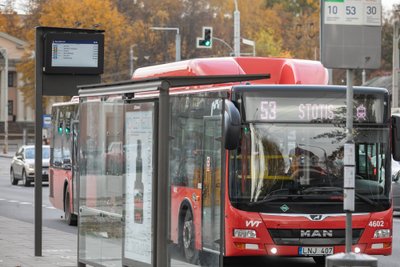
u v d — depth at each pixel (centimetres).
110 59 11581
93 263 1769
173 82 1455
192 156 1566
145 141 1526
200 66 2347
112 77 11519
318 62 2381
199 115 1550
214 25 13862
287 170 2017
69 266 1944
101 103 1714
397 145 2067
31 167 5906
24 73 12256
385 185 2070
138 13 13012
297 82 2312
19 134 14888
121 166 1622
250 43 6569
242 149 2009
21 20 14925
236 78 1455
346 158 1428
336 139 2042
